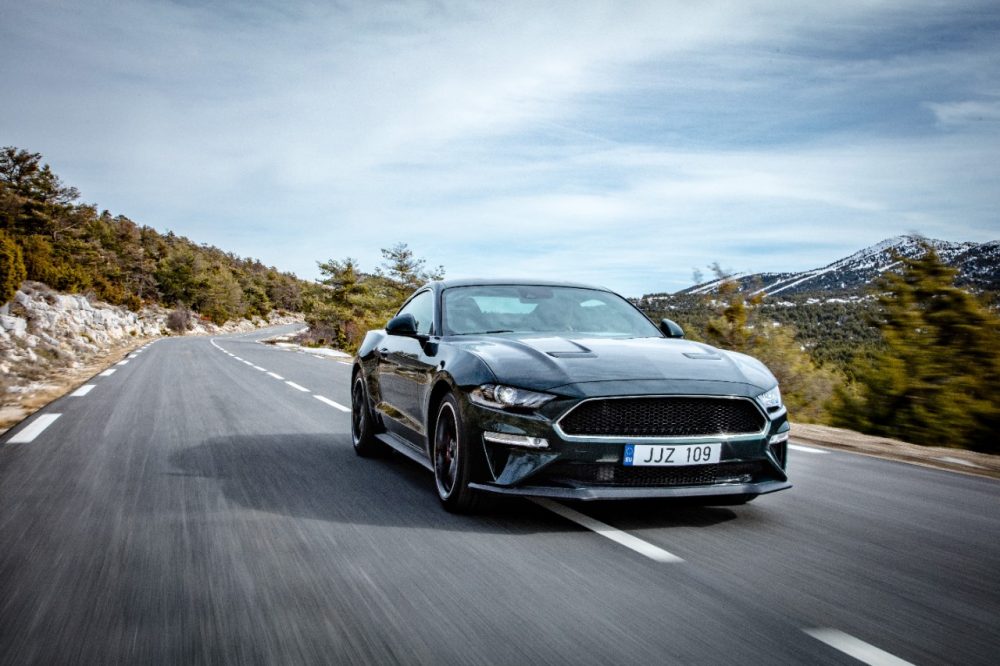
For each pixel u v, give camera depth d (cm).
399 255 4891
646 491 318
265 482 443
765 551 304
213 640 212
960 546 320
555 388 323
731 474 339
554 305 465
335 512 368
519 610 235
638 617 229
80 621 226
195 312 10012
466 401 349
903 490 443
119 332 4631
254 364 1823
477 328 435
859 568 284
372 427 534
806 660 199
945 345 754
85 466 491
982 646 210
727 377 343
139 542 314
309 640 212
